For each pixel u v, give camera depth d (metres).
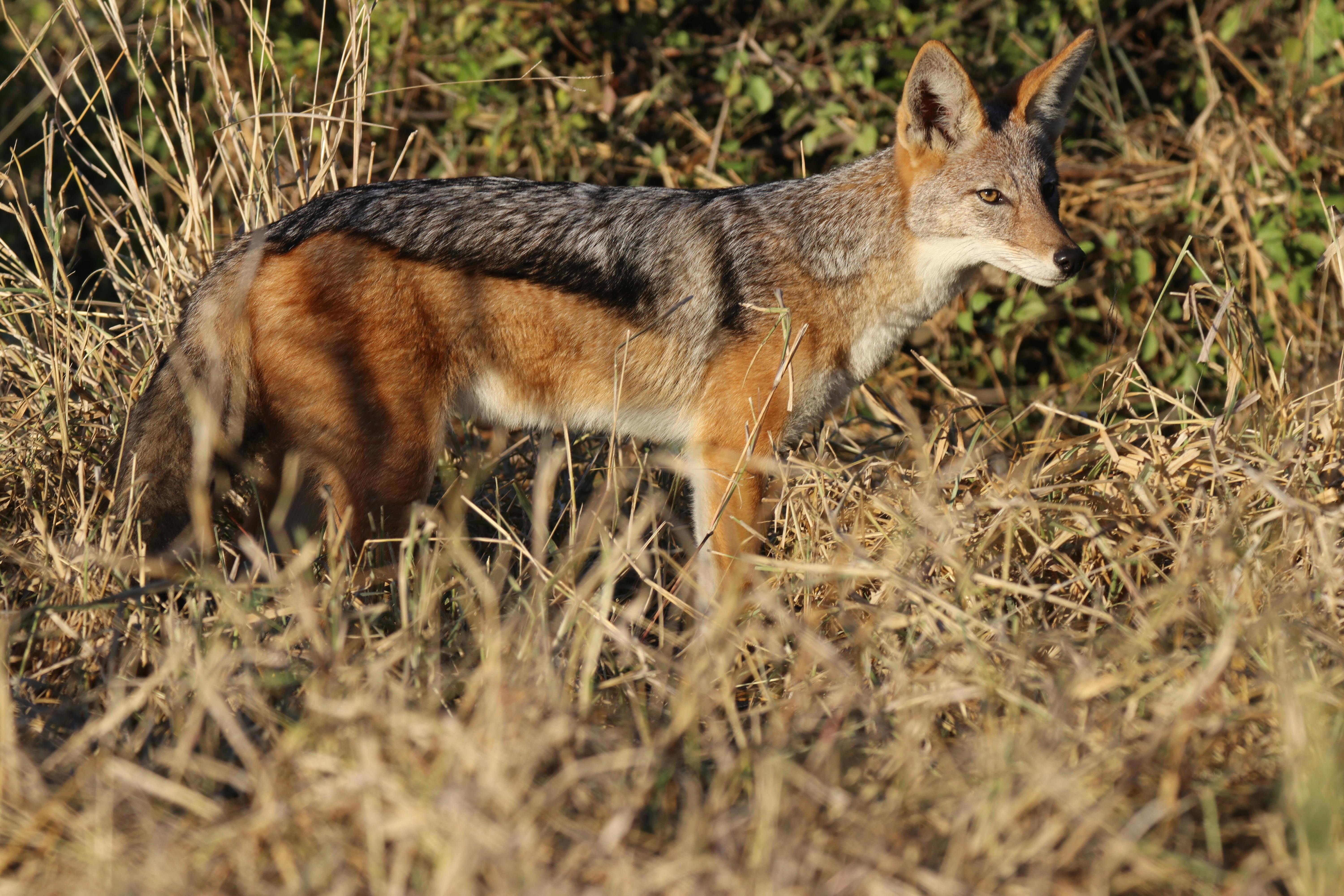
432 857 4.64
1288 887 4.85
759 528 8.68
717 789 5.03
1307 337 11.97
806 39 13.23
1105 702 6.05
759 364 8.64
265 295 7.76
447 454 9.79
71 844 4.84
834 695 6.30
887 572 6.71
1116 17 14.01
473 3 12.43
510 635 6.36
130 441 7.81
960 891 4.43
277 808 4.66
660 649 7.20
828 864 4.64
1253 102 13.60
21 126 13.81
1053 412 9.03
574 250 8.37
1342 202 11.48
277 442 8.02
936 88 8.80
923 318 9.36
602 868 4.61
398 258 7.89
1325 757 5.06
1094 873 4.59
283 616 6.68
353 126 11.39
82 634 6.67
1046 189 9.08
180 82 12.02
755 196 8.99
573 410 8.84
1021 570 7.39
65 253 11.97
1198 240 12.43
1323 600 6.75
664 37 13.23
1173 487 8.23
